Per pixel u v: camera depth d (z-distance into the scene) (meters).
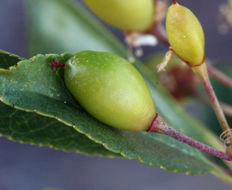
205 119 0.14
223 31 0.17
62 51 0.12
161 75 0.13
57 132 0.09
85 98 0.08
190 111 0.16
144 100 0.08
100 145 0.09
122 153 0.08
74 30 0.12
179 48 0.08
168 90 0.13
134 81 0.08
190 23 0.08
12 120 0.09
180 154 0.09
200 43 0.08
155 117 0.08
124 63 0.08
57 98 0.08
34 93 0.08
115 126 0.08
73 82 0.08
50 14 0.12
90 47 0.12
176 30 0.08
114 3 0.09
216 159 0.11
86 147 0.09
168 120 0.11
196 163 0.09
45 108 0.08
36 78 0.08
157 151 0.09
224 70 0.14
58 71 0.08
